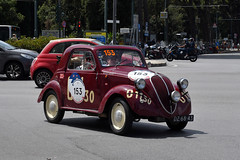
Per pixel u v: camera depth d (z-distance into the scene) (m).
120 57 11.36
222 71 32.50
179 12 124.00
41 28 90.62
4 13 74.81
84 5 78.25
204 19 96.19
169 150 8.88
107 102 10.62
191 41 48.25
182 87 10.57
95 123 11.98
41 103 15.66
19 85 22.17
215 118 12.90
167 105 10.24
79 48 11.52
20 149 8.89
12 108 14.44
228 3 115.06
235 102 16.38
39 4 90.25
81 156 8.34
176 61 48.44
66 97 11.68
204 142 9.68
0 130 10.83
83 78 11.27
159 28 107.25
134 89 10.12
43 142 9.53
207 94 18.73
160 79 10.35
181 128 11.06
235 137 10.25
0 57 25.11
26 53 25.34
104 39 48.47
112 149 8.91
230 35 129.00
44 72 20.89
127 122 10.14
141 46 52.47
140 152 8.68
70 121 12.27
